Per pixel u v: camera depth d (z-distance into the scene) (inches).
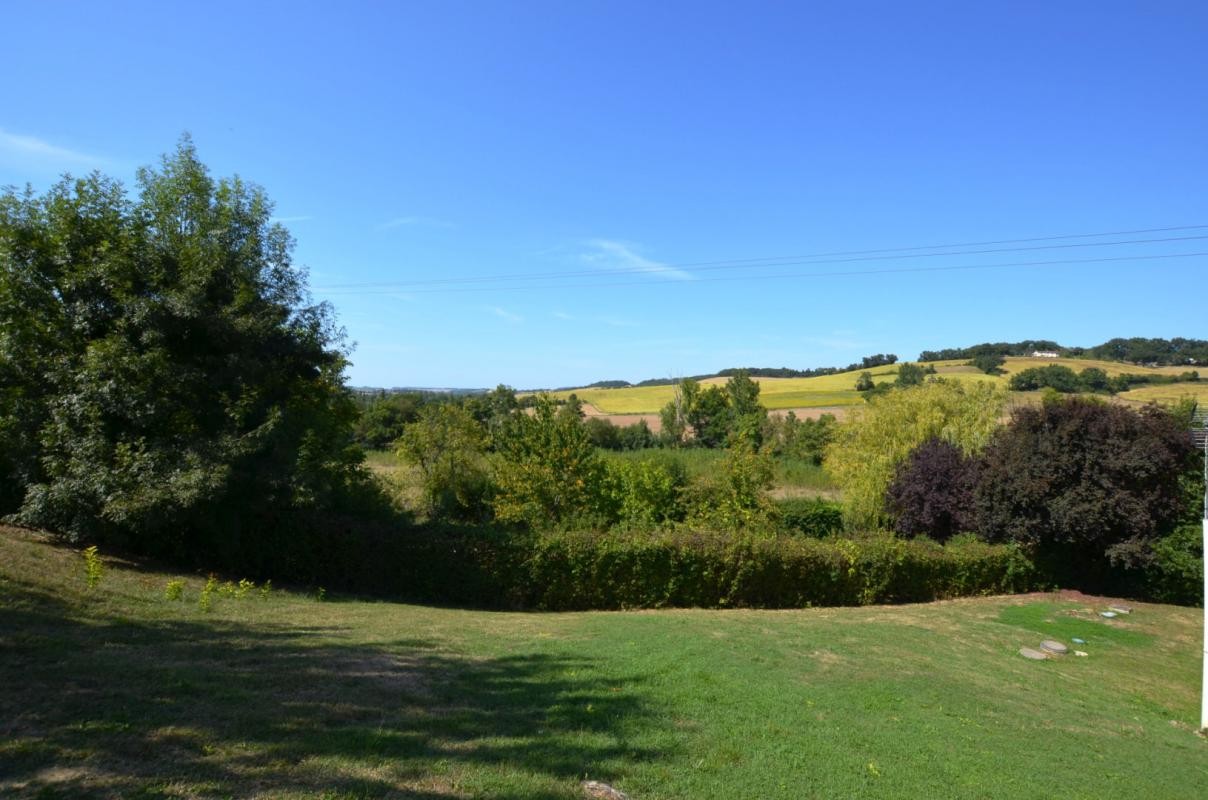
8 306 466.0
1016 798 230.2
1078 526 708.0
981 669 432.5
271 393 559.8
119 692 205.8
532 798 171.8
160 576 452.1
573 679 293.4
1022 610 652.1
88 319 478.6
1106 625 614.5
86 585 355.6
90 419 461.7
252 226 559.5
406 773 175.2
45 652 237.0
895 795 214.1
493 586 591.8
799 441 1971.0
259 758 171.9
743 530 714.8
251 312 530.0
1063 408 756.6
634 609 605.3
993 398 1088.8
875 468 1026.7
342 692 237.6
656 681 302.8
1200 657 542.9
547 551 599.2
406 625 397.4
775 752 233.0
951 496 846.5
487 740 207.6
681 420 2130.9
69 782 146.7
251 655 275.6
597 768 198.1
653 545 618.5
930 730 288.2
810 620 544.4
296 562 571.2
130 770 156.1
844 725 277.0
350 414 691.4
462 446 1040.2
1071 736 321.4
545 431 837.8
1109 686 446.0
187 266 498.3
